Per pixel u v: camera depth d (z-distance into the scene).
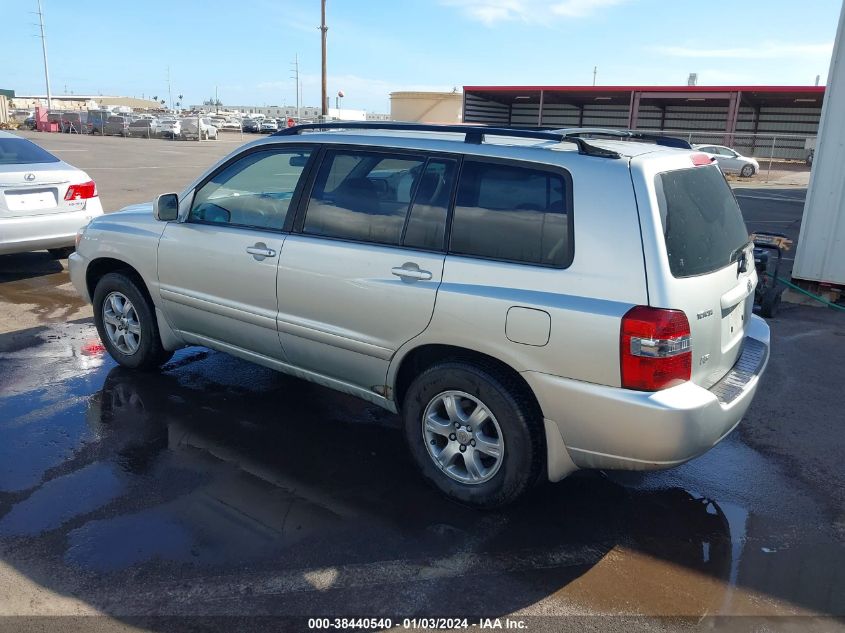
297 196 4.08
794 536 3.48
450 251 3.49
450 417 3.58
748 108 43.44
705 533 3.48
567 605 2.92
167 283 4.75
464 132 3.71
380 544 3.28
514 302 3.20
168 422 4.51
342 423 4.61
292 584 2.98
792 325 7.07
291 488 3.77
